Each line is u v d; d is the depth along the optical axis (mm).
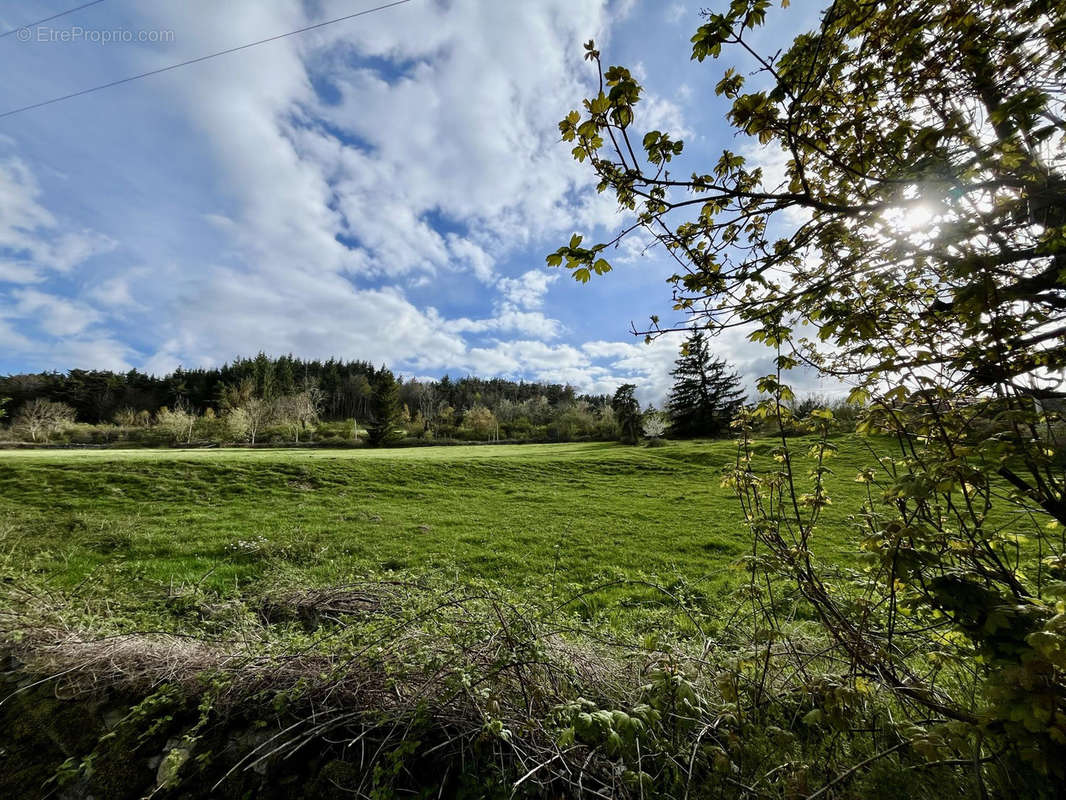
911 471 2230
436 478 23031
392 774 2525
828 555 6844
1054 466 1788
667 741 2561
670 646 3162
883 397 2291
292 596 5828
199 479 19234
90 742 2912
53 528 11461
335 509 16203
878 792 2139
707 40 1940
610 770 2518
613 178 2184
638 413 46781
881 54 2146
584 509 17031
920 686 2354
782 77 2113
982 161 1759
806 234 2234
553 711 2320
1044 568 2365
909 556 1979
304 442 52656
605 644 3859
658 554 11391
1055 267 1832
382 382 66812
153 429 54000
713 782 2375
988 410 2047
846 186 2289
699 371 48281
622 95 1931
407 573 5570
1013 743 1672
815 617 3939
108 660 3518
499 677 2900
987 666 1945
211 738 2867
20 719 3098
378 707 2914
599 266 2318
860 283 2408
